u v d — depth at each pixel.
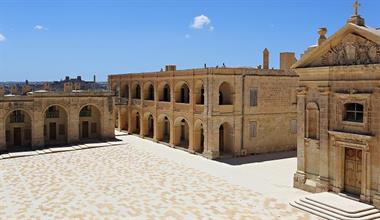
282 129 51.31
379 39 25.11
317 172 31.23
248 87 47.94
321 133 30.42
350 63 27.86
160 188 33.38
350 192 28.94
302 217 25.95
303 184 32.28
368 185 26.92
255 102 48.66
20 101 51.78
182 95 56.19
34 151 50.50
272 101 50.09
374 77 26.38
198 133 49.56
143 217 26.34
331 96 29.64
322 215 25.92
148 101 60.19
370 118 26.86
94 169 40.78
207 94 45.94
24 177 37.50
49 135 56.94
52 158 46.75
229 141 48.34
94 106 60.41
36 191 32.72
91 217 26.44
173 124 53.34
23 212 27.48
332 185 29.80
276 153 49.88
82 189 33.25
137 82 63.72
